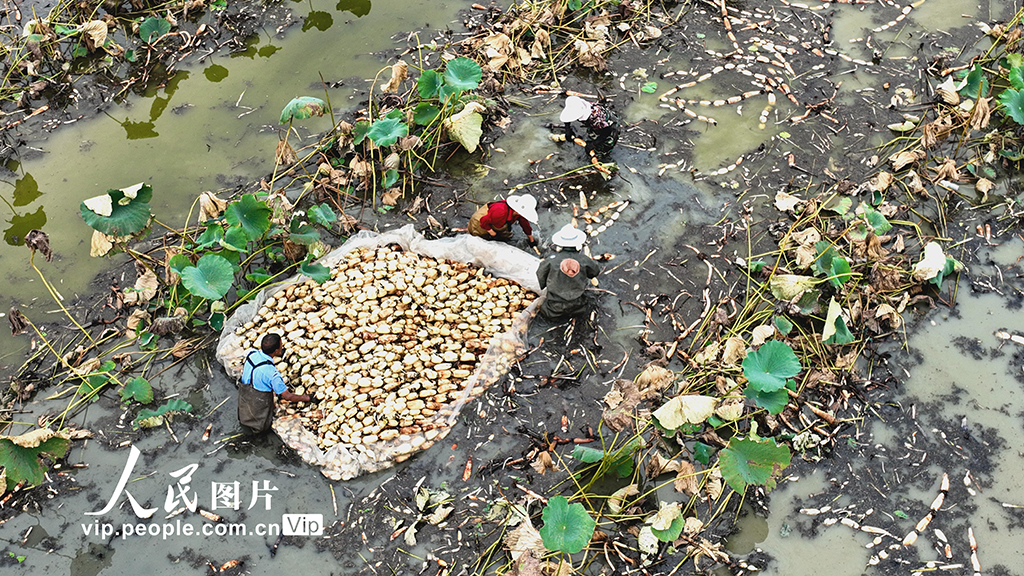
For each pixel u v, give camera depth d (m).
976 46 10.77
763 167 9.31
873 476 6.82
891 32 11.01
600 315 7.93
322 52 10.91
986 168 9.27
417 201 8.91
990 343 7.71
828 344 7.57
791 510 6.64
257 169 9.43
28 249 8.69
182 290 7.99
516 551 6.11
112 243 7.99
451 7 11.56
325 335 7.67
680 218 8.80
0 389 7.47
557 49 10.84
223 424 7.20
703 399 6.27
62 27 10.81
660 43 10.90
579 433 7.08
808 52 10.73
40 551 6.51
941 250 8.07
